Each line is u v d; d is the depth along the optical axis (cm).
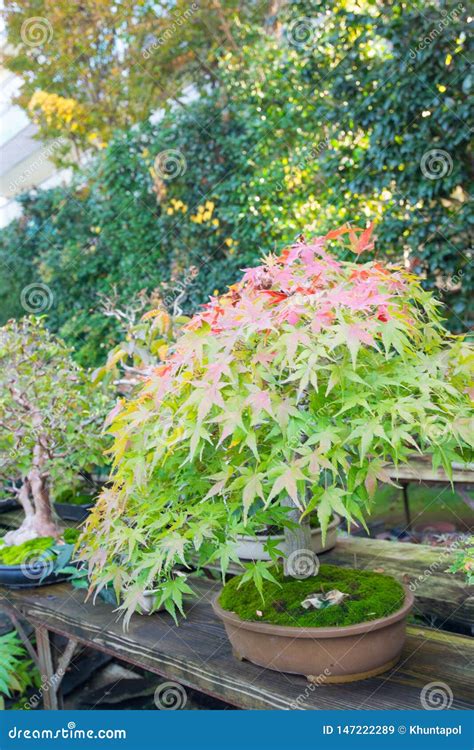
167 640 136
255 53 397
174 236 429
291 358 89
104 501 124
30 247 495
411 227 312
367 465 96
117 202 452
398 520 279
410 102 305
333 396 99
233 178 404
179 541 102
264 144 391
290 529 123
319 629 103
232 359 93
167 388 101
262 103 394
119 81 467
